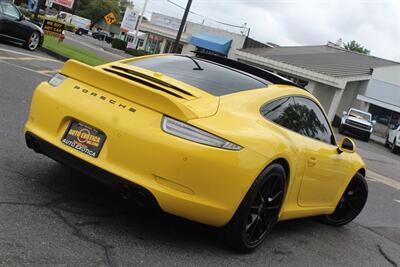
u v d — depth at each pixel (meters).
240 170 3.71
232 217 3.95
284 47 48.38
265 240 4.80
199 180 3.60
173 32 51.50
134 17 49.72
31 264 3.15
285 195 4.45
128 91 3.84
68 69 4.25
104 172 3.73
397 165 18.56
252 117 4.13
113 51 42.59
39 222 3.79
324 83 35.25
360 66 39.81
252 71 4.92
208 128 3.66
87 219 4.07
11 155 5.25
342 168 5.45
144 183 3.59
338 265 4.70
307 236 5.36
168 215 4.66
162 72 4.46
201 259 3.89
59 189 4.59
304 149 4.58
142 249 3.79
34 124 4.28
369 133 29.73
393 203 8.80
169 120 3.65
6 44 16.83
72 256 3.39
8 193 4.19
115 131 3.73
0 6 16.20
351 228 6.23
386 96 36.94
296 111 4.74
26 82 10.20
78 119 3.94
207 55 5.23
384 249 5.64
